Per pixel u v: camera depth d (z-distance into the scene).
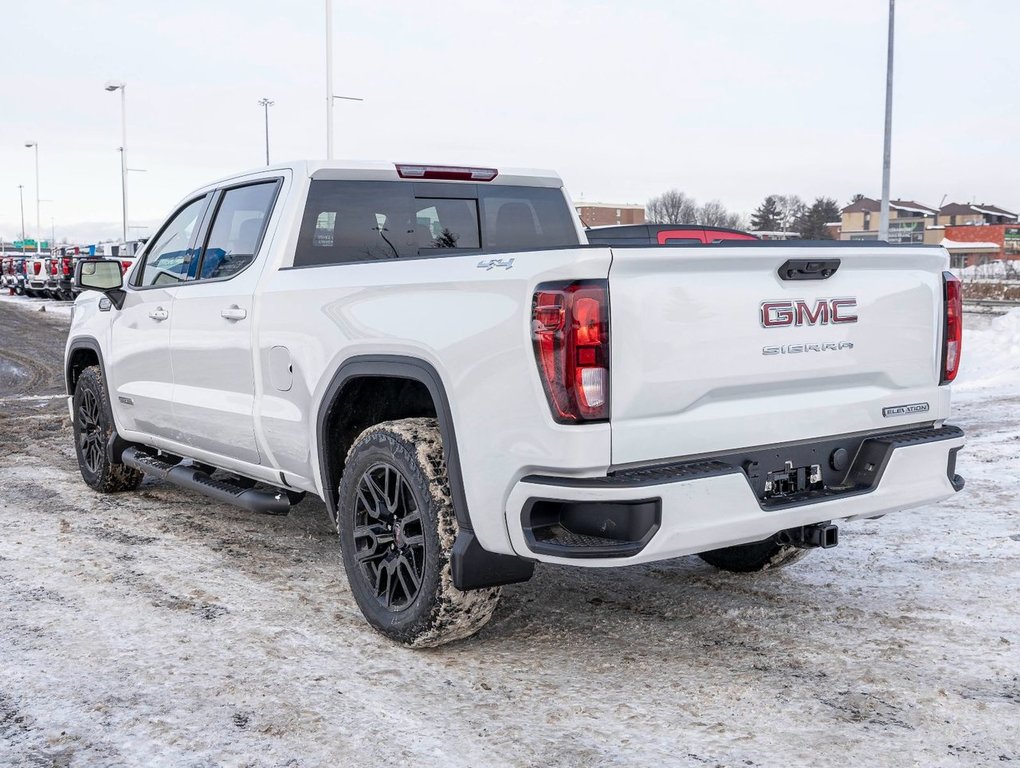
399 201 4.71
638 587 4.43
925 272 3.87
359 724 3.07
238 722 3.09
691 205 95.38
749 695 3.27
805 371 3.48
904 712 3.13
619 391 3.05
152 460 5.70
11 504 6.16
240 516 5.85
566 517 3.20
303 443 4.18
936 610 4.08
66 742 2.96
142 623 3.98
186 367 5.07
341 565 4.82
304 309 4.10
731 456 3.34
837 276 3.57
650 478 3.05
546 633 3.87
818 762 2.81
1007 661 3.53
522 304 3.11
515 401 3.15
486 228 5.01
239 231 4.83
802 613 4.07
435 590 3.46
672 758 2.84
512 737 2.98
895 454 3.64
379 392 4.07
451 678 3.42
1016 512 5.64
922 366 3.87
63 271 33.31
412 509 3.64
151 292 5.45
